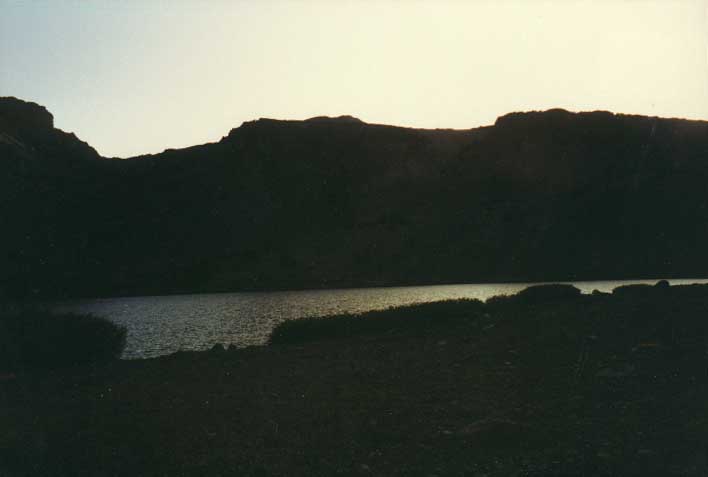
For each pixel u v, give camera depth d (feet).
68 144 406.21
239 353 39.52
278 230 334.44
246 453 18.42
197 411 23.11
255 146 370.12
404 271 293.84
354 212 341.41
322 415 22.04
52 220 307.99
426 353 33.30
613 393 22.36
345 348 38.29
